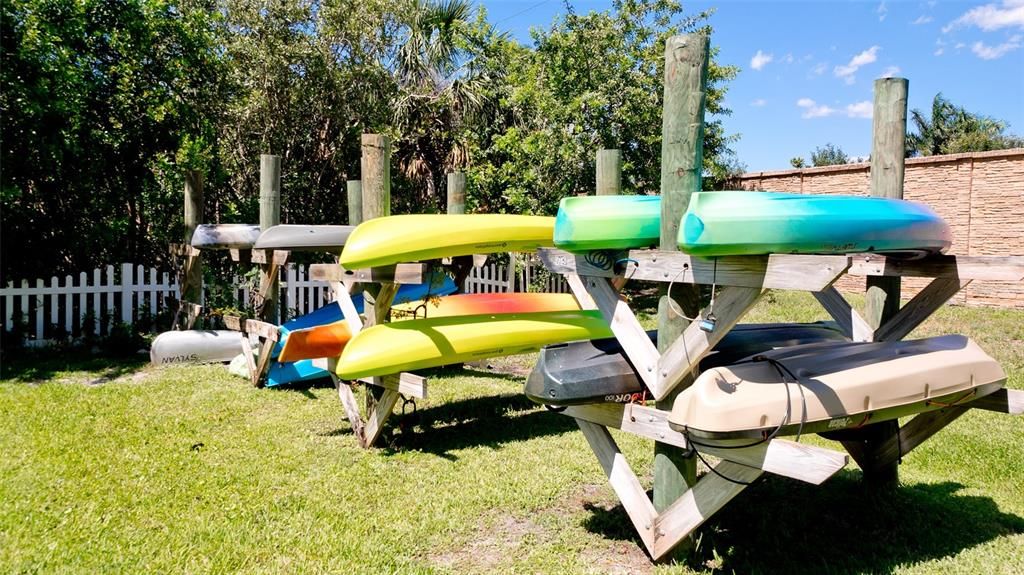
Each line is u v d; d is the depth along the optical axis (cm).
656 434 332
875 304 446
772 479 468
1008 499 436
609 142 1291
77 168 916
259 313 742
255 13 1302
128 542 346
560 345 386
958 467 495
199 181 899
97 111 946
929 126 2745
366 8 1384
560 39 1314
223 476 445
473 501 413
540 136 1285
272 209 770
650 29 1427
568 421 615
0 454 471
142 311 946
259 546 347
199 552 339
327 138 1438
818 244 305
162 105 966
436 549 352
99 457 471
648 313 1265
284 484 437
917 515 405
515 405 672
